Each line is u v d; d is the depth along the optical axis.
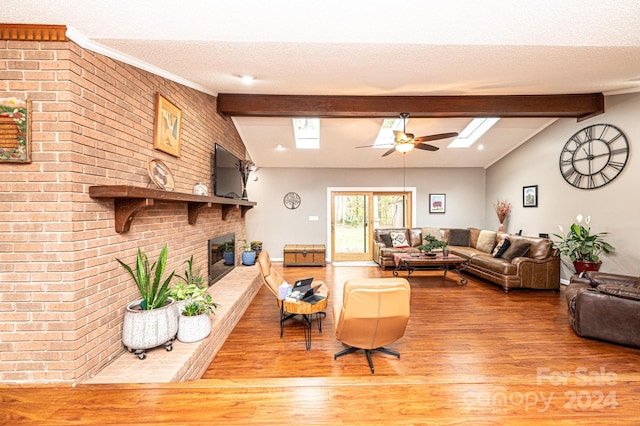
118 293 2.07
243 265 5.22
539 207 5.32
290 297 2.79
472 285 4.87
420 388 1.81
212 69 2.63
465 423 1.51
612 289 2.64
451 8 1.73
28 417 1.50
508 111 3.89
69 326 1.70
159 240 2.59
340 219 7.15
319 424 1.49
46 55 1.69
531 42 2.15
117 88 2.08
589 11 1.77
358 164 6.84
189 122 3.17
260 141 5.59
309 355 2.51
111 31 1.81
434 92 3.64
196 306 2.34
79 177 1.74
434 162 6.82
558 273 4.43
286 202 6.95
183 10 1.68
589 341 2.73
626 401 1.69
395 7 1.71
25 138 1.67
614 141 3.94
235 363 2.38
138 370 1.88
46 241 1.69
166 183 2.62
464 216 7.21
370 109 3.86
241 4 1.65
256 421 1.51
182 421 1.50
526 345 2.66
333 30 1.96
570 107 3.92
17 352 1.71
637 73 2.92
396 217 7.23
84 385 1.73
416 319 3.32
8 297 1.70
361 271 5.95
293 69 2.68
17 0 1.52
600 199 4.16
